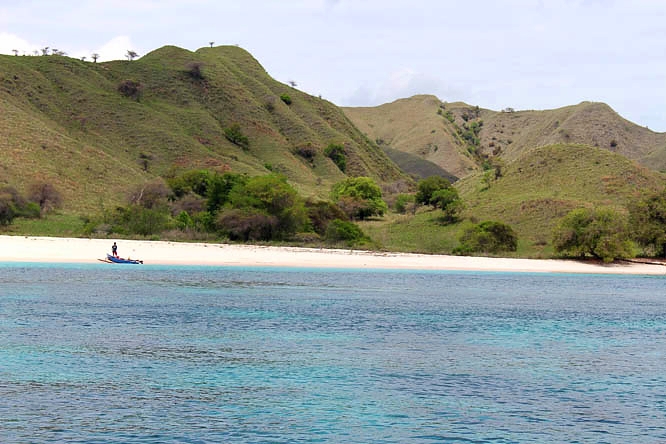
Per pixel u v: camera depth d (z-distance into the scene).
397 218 152.38
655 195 107.81
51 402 23.95
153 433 21.19
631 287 77.75
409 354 33.91
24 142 136.25
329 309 49.59
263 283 67.81
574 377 29.88
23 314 42.06
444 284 74.50
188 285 63.22
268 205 109.81
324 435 21.47
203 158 179.12
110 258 81.75
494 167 163.62
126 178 143.50
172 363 30.41
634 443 21.38
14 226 101.00
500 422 23.16
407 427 22.41
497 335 40.78
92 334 36.41
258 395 25.69
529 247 114.88
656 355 35.38
